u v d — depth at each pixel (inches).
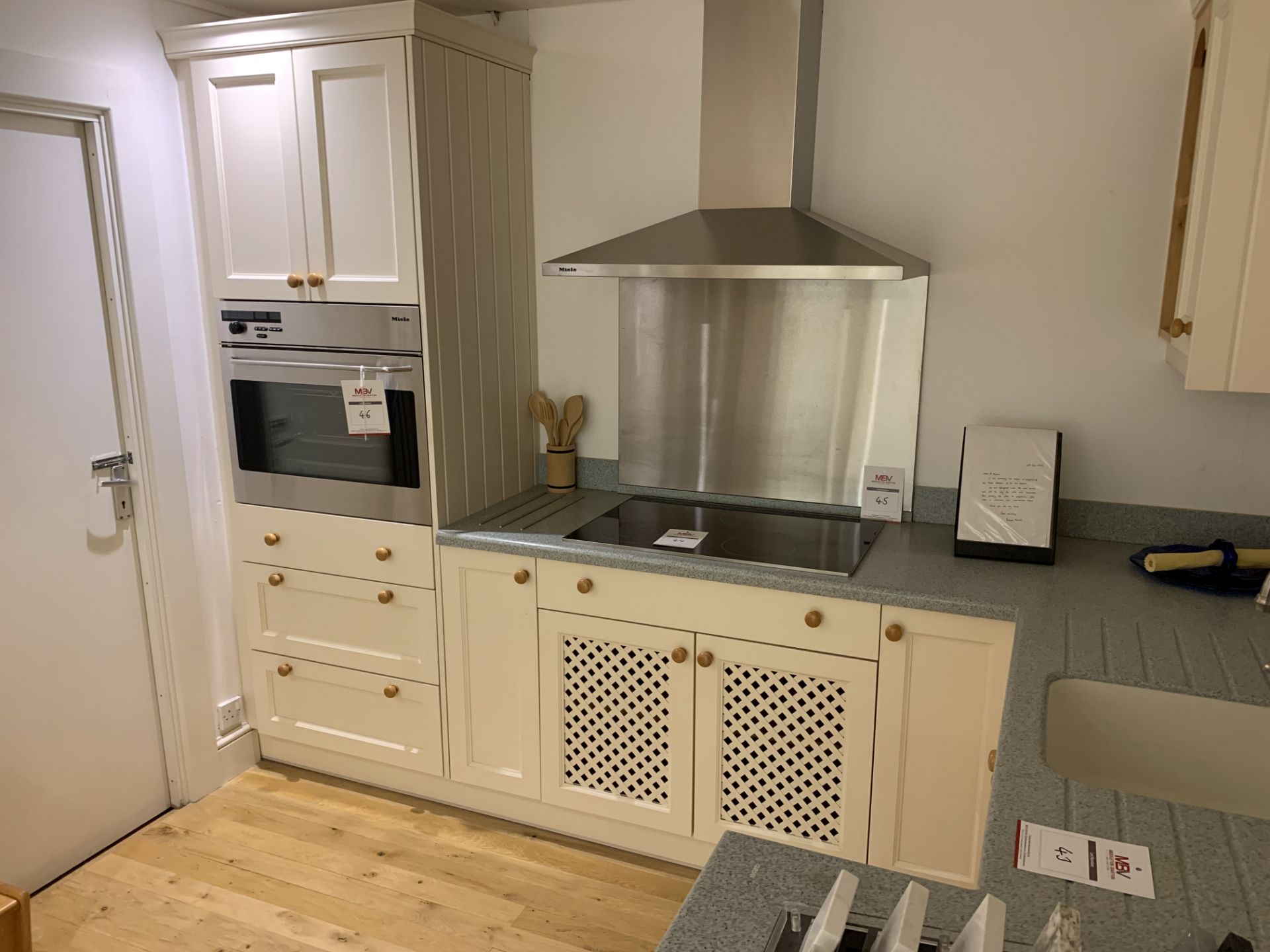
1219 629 77.3
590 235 118.3
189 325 113.3
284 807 117.6
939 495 107.3
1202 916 41.0
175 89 109.3
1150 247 95.0
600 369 121.1
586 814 109.3
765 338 110.7
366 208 103.1
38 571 100.0
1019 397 102.5
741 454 115.2
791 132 98.0
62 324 100.2
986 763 87.5
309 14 98.5
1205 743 65.4
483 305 112.5
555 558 101.0
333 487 112.8
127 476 108.4
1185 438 97.1
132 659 111.4
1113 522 100.9
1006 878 43.7
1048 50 94.7
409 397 105.9
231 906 99.7
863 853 95.3
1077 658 70.9
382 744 118.4
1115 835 47.0
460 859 107.2
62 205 99.1
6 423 95.7
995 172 98.8
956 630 85.7
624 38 111.0
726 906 42.8
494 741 111.5
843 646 90.7
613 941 94.3
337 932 95.7
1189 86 87.0
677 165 112.0
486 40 106.9
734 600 94.1
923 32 98.4
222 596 121.6
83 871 105.4
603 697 104.1
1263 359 71.4
